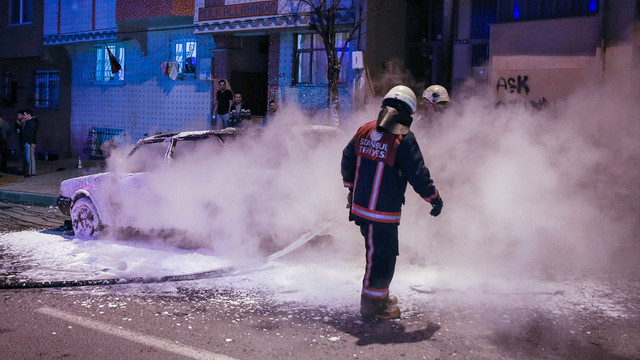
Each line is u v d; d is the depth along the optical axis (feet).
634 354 13.93
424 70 48.96
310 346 14.43
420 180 15.80
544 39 39.55
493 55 41.91
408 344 14.53
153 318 16.42
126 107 68.64
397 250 16.26
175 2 58.59
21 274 20.99
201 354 13.97
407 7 49.88
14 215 35.50
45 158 73.05
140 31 65.26
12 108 81.15
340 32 49.93
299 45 53.42
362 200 16.26
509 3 41.78
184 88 62.54
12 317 16.57
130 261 22.70
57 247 25.43
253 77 59.88
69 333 15.34
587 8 38.22
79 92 73.67
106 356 13.89
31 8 77.36
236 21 55.57
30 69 78.95
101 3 67.56
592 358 13.71
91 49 71.72
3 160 62.34
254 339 14.89
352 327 15.69
